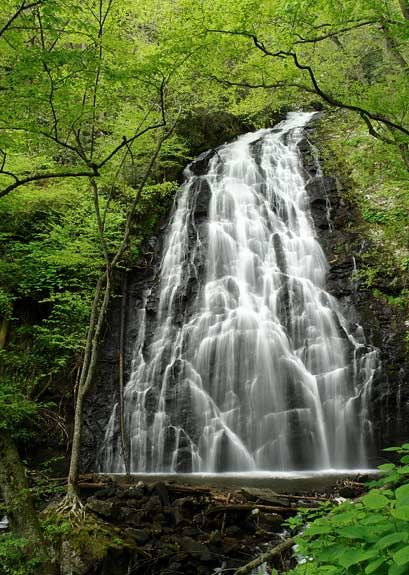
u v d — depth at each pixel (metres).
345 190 15.73
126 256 14.27
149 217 15.80
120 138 10.03
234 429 11.62
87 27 6.35
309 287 13.65
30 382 11.83
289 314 13.15
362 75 12.59
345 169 16.33
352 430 11.25
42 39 6.39
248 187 16.77
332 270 13.85
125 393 12.38
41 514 6.29
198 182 16.97
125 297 14.02
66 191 12.73
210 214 15.93
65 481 8.99
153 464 11.41
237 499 7.46
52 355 12.59
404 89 8.07
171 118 11.05
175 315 13.58
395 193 14.60
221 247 14.94
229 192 16.47
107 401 12.23
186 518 6.98
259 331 12.71
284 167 17.27
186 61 7.80
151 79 7.95
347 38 11.43
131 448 11.59
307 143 17.98
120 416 11.12
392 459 10.70
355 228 14.72
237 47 7.42
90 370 7.37
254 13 6.53
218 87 9.56
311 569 2.42
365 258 13.85
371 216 14.78
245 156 18.09
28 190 11.80
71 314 12.98
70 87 6.71
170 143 13.32
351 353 12.02
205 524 6.86
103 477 9.37
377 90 8.22
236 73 8.48
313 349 12.45
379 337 12.20
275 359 12.25
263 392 11.93
